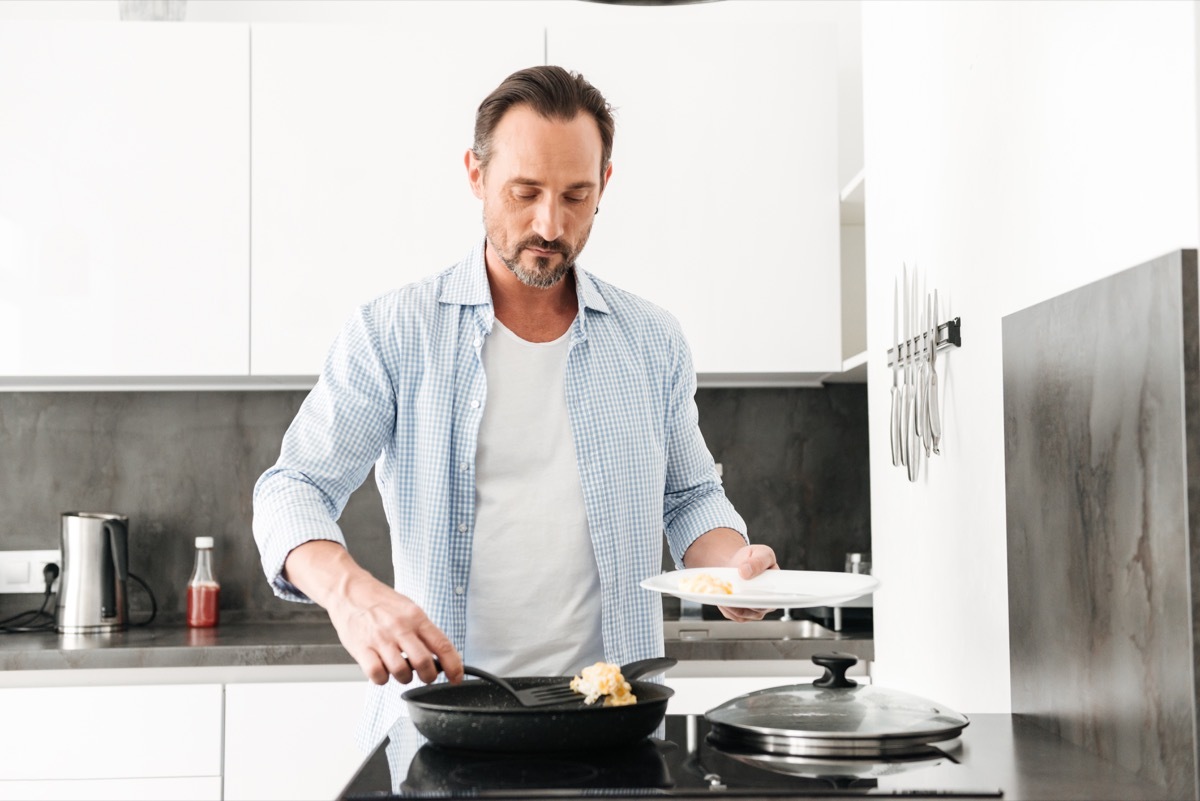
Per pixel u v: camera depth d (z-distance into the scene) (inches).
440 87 104.4
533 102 55.5
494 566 60.5
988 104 60.4
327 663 94.0
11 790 90.8
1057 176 51.9
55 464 114.5
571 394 61.8
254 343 102.9
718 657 94.8
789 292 104.7
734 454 117.7
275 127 103.7
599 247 104.3
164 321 102.6
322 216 103.6
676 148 104.9
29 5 116.3
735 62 105.3
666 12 119.3
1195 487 39.4
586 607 61.3
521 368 62.0
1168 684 40.6
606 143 58.6
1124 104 45.3
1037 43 53.9
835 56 105.7
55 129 102.6
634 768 41.3
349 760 92.5
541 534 60.8
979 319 62.1
